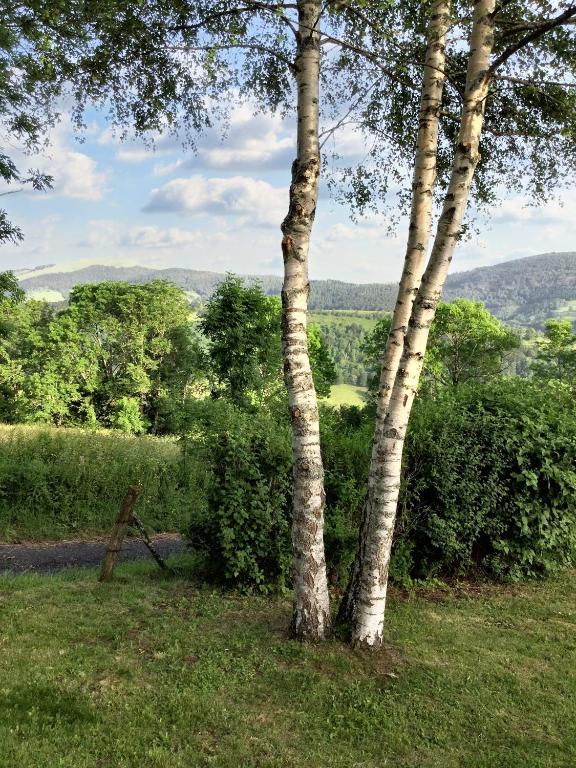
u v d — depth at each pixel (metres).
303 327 5.38
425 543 7.98
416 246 5.73
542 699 5.01
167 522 12.29
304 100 5.27
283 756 3.80
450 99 7.56
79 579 7.20
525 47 6.64
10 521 10.96
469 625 6.59
